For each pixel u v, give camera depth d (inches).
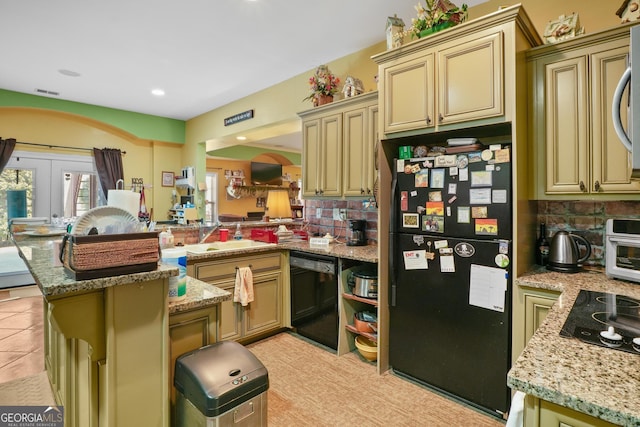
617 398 27.0
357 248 117.4
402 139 98.3
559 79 75.7
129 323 50.4
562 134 75.5
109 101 194.2
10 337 121.3
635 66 33.7
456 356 81.7
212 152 306.3
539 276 73.5
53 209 199.0
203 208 227.0
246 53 134.5
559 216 88.2
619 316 46.5
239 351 58.2
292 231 138.8
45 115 195.3
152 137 222.5
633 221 66.4
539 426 31.0
